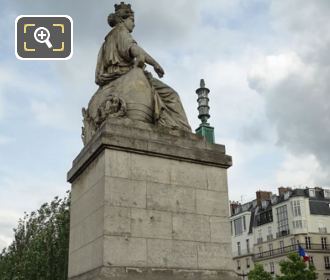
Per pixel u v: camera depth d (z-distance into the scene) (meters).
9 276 35.97
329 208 78.88
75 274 8.58
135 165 8.20
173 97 9.96
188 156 8.72
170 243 7.97
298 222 75.25
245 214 88.19
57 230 33.94
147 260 7.65
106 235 7.46
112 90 9.68
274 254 77.44
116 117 8.63
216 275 8.13
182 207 8.35
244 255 85.25
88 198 8.52
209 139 10.93
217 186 8.89
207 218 8.52
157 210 8.09
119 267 7.35
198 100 11.48
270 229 81.06
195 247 8.18
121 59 10.44
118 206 7.77
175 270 7.80
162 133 8.79
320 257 73.94
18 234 38.53
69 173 9.79
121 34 10.53
